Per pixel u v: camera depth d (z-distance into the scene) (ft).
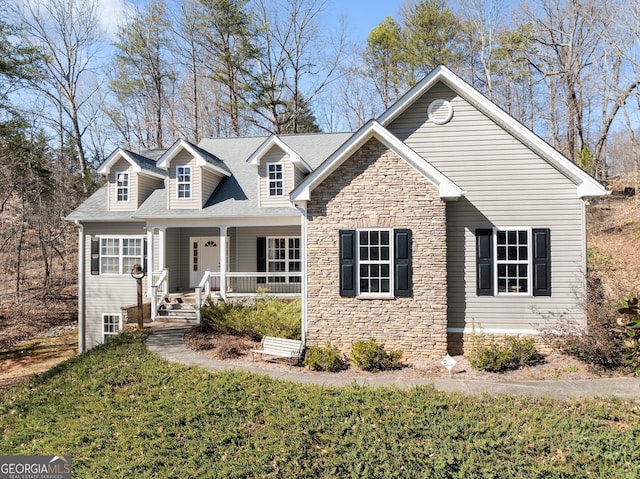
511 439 21.59
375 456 20.43
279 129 104.06
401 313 35.19
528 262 36.83
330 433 22.44
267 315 40.70
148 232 55.52
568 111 96.12
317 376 31.53
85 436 23.09
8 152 74.28
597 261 62.59
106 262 60.03
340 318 36.17
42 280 93.97
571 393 27.68
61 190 96.63
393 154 35.70
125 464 20.30
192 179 55.98
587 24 92.99
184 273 63.36
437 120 38.40
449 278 37.70
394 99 119.96
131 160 57.47
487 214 37.45
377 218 35.81
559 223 36.52
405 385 29.40
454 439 21.80
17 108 78.64
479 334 36.70
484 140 37.68
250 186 59.00
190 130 119.03
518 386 29.12
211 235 63.00
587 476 19.13
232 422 23.97
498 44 106.63
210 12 100.78
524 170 37.06
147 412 25.57
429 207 35.04
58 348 62.95
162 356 36.55
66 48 108.78
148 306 55.16
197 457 20.77
